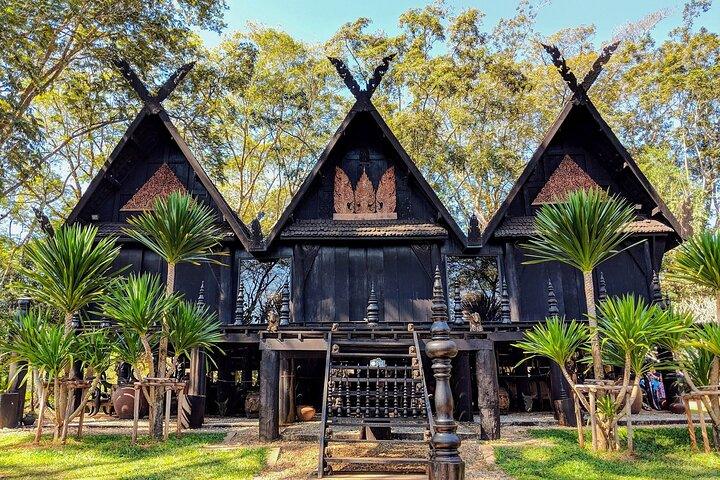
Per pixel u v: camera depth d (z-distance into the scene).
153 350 8.99
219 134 21.77
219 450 6.56
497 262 11.92
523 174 11.92
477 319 7.64
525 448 6.47
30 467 5.79
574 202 6.55
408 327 7.29
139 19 15.41
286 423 9.51
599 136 12.30
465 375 8.75
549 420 8.54
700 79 26.16
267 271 13.71
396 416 6.91
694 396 6.25
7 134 13.25
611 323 6.04
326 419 5.66
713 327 6.20
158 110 12.16
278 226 11.66
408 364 8.09
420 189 12.41
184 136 20.64
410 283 11.68
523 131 24.98
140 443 6.93
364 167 12.62
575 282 11.59
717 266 6.16
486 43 24.86
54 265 6.93
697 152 28.70
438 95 23.59
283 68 25.17
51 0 13.55
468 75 23.33
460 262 14.14
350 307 11.59
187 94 19.73
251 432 7.79
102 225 12.06
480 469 5.68
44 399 7.12
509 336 8.65
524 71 27.00
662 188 25.66
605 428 6.27
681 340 6.27
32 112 20.12
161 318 7.32
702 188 27.38
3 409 8.41
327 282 11.73
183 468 5.70
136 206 12.30
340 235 11.68
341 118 26.59
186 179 12.62
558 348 6.37
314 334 7.36
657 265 11.57
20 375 8.77
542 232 7.07
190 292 11.84
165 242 7.36
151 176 12.64
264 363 7.36
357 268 11.85
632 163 11.75
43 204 21.06
